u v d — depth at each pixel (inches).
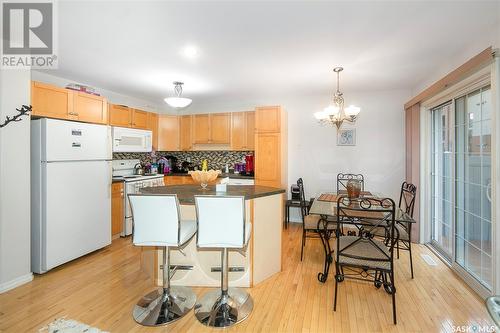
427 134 135.4
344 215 87.4
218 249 92.4
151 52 103.3
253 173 184.1
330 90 161.0
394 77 134.0
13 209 91.0
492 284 79.6
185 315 76.9
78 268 108.2
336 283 79.9
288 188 181.6
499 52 75.4
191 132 199.2
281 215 106.7
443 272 104.8
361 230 98.1
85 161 115.9
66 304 81.8
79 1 69.5
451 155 109.9
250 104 192.9
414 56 106.0
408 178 149.1
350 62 113.0
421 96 127.0
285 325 72.5
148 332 69.4
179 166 211.0
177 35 88.8
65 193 106.9
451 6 71.2
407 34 87.4
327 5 71.1
